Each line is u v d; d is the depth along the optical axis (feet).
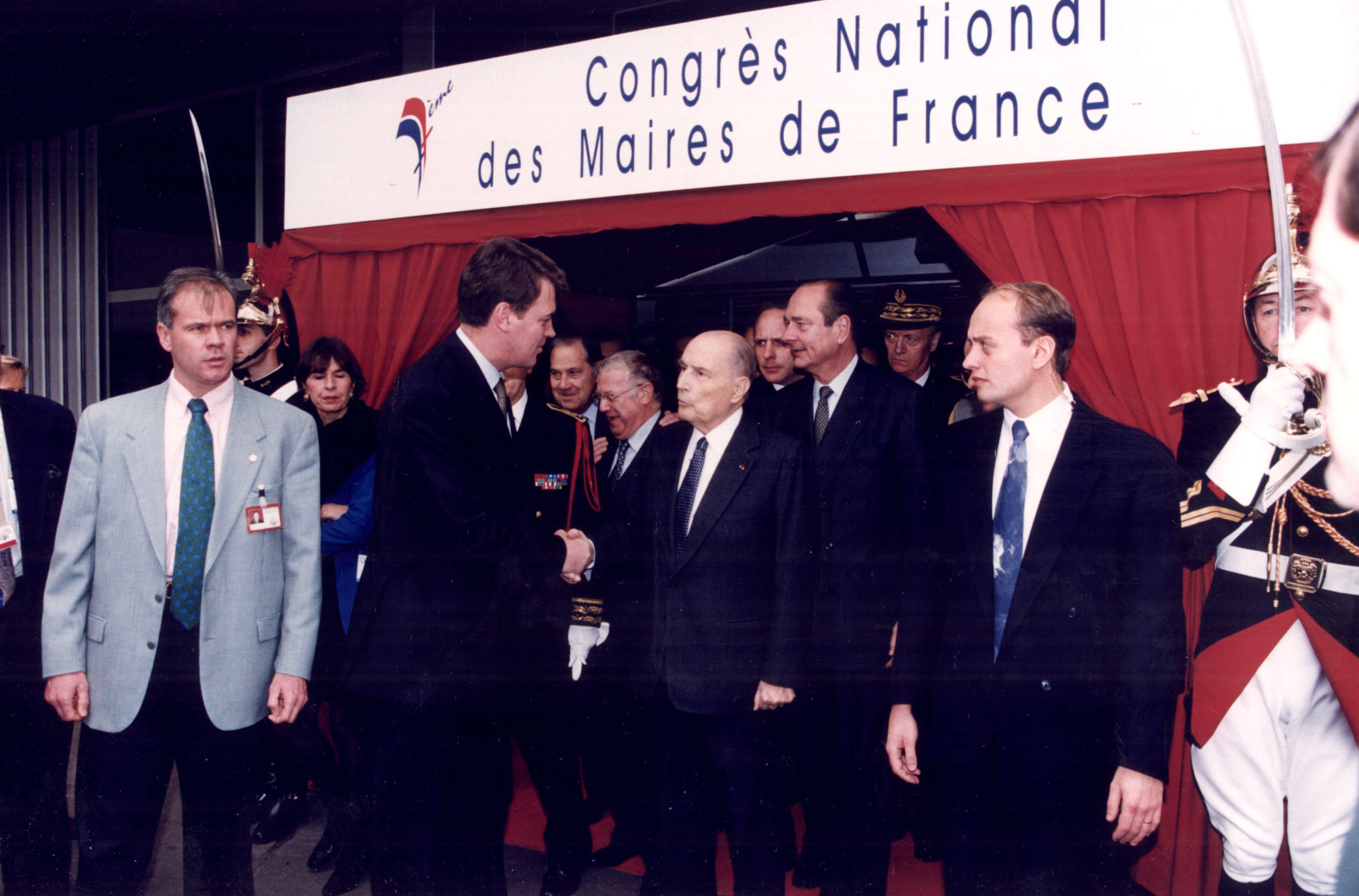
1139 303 7.68
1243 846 7.00
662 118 9.39
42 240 24.44
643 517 8.62
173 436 7.48
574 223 10.08
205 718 7.29
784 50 8.73
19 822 8.47
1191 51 7.22
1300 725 6.89
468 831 7.73
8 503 8.50
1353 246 1.42
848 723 8.47
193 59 19.56
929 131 8.20
